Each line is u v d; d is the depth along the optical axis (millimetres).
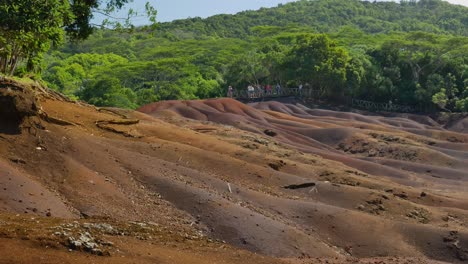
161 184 18281
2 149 16797
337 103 76312
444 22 171750
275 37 98250
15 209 13594
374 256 17375
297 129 47469
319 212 19016
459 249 18094
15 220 12234
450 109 75500
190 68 90625
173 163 20734
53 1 21125
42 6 20969
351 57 78188
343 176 24781
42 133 18469
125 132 23688
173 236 13914
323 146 43500
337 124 55125
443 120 69938
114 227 13188
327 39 75125
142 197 17328
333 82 73750
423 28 157375
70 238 11016
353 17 187375
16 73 26672
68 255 10438
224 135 31422
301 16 185250
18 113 17891
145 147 22000
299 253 15938
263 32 113188
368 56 82875
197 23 173250
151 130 25828
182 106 48094
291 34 98062
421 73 81688
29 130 18156
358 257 17141
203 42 125500
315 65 73312
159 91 78188
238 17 184750
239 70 81875
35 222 12242
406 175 33375
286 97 74625
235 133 32188
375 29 171875
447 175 35531
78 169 17266
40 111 20141
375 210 20859
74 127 21625
